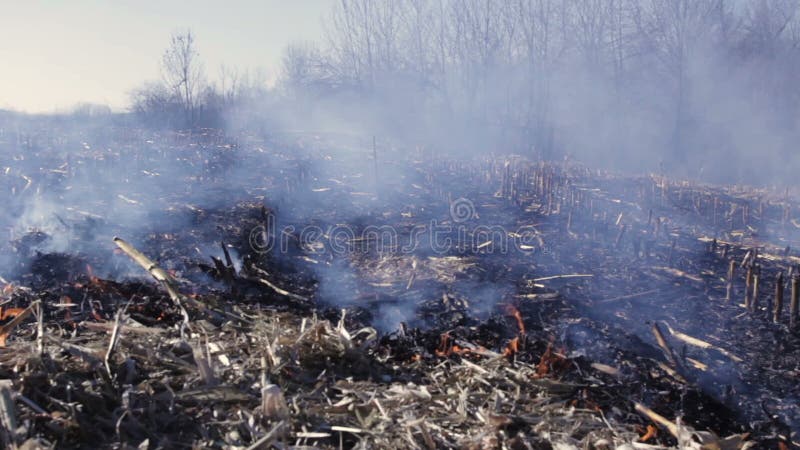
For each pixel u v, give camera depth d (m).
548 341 6.07
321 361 5.08
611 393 5.13
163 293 6.66
